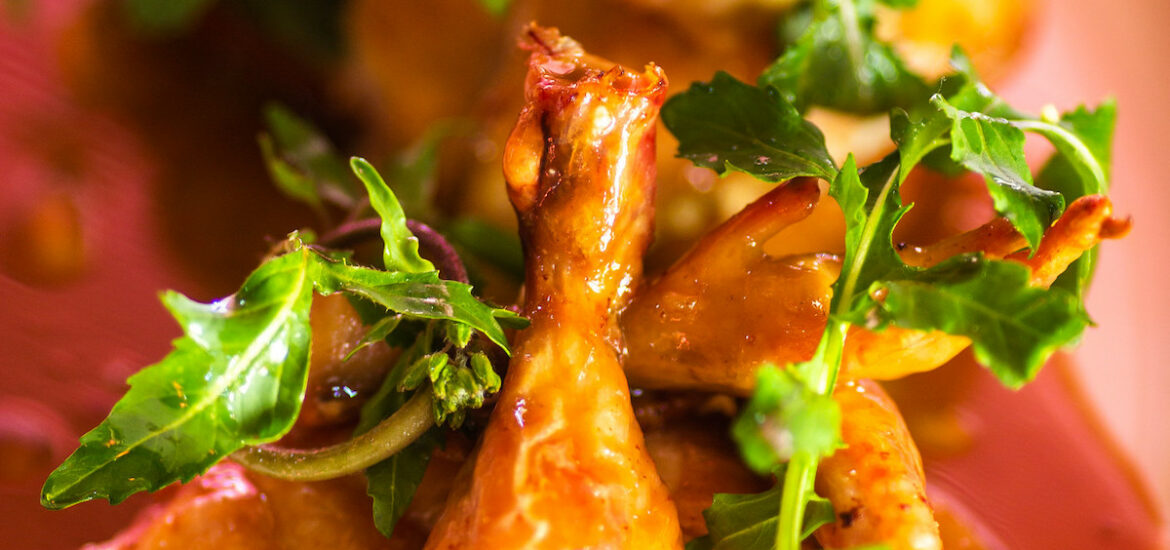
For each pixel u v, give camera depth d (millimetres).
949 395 374
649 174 248
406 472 246
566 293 247
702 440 264
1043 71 487
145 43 437
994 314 214
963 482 354
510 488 233
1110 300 414
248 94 448
